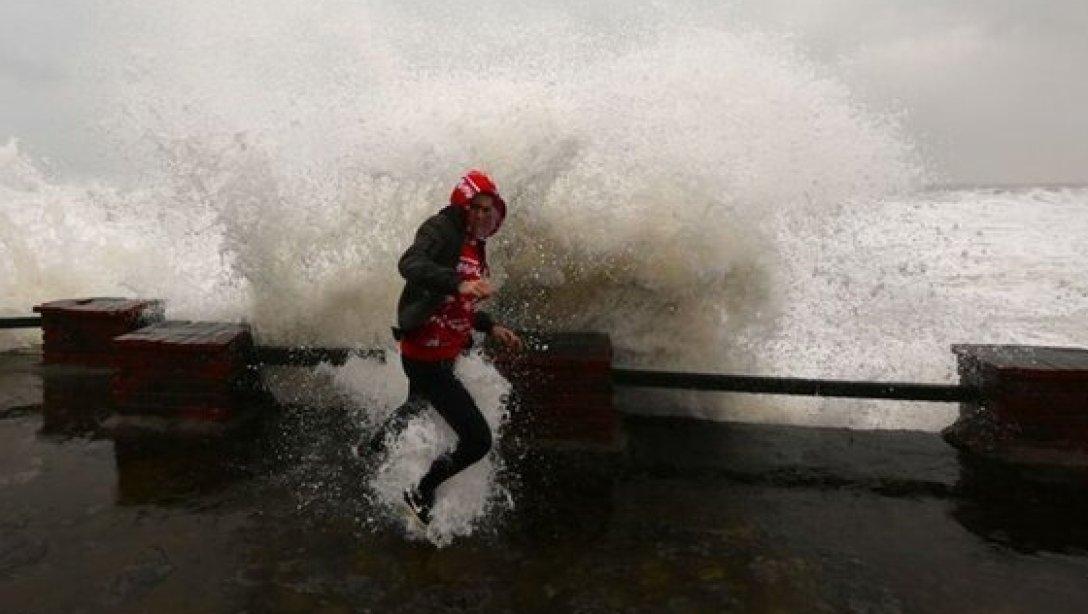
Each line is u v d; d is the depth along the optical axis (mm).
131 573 2881
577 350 4250
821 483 3838
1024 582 2900
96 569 2902
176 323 4918
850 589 2836
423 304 3021
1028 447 4051
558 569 2963
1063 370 3990
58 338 5504
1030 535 3293
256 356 4805
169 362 4410
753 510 3520
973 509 3543
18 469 3869
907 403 5180
